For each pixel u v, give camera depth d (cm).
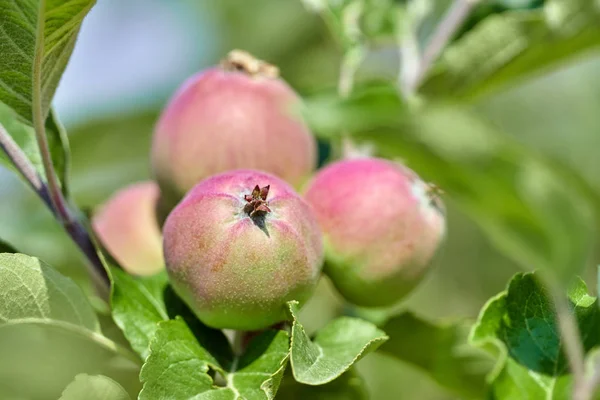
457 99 46
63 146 42
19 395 40
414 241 40
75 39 38
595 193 38
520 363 39
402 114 35
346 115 36
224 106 41
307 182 41
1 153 41
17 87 38
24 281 38
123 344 41
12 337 39
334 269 40
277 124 41
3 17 37
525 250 36
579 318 37
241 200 38
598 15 44
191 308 38
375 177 40
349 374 41
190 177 41
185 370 38
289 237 38
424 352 43
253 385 38
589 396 37
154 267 44
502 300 38
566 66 46
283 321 39
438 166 36
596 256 43
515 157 35
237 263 37
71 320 39
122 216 44
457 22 46
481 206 36
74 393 38
